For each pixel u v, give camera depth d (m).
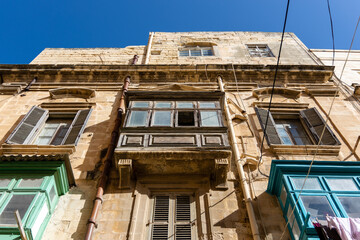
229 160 7.61
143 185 7.74
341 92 11.81
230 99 11.24
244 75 12.71
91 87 12.34
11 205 6.27
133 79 12.78
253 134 9.49
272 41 17.17
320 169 6.82
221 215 6.97
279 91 11.77
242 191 7.59
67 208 7.12
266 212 6.99
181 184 7.77
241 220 6.88
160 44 17.03
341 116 10.41
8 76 12.95
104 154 8.70
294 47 16.45
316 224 5.36
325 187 6.43
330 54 16.19
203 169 7.79
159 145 7.74
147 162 7.57
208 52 16.25
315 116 10.13
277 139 9.33
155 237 6.66
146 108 9.16
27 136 9.40
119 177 7.72
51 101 11.43
